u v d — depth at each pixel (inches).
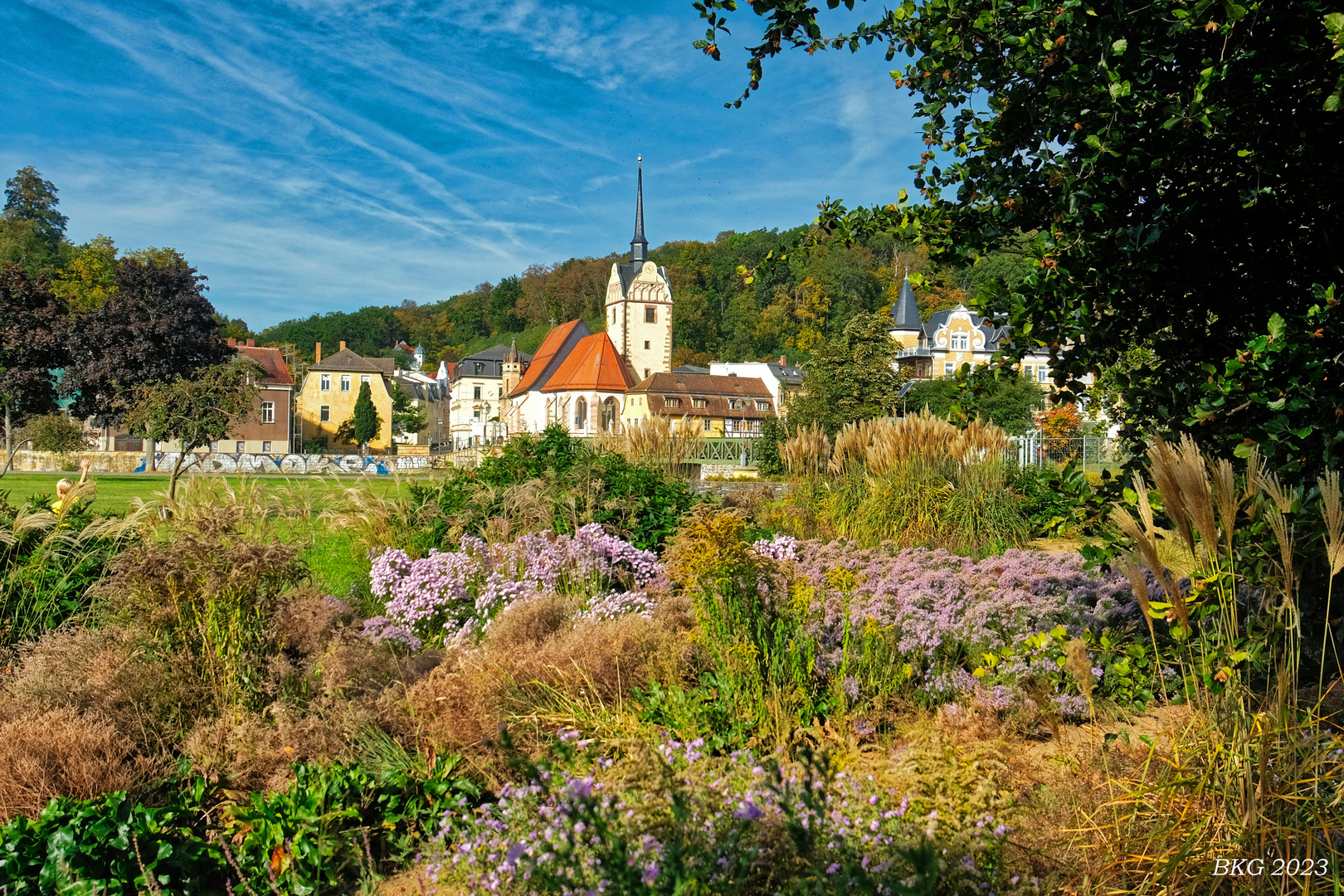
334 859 131.0
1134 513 150.8
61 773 141.4
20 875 117.3
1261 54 126.0
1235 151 141.4
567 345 3179.1
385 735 166.6
